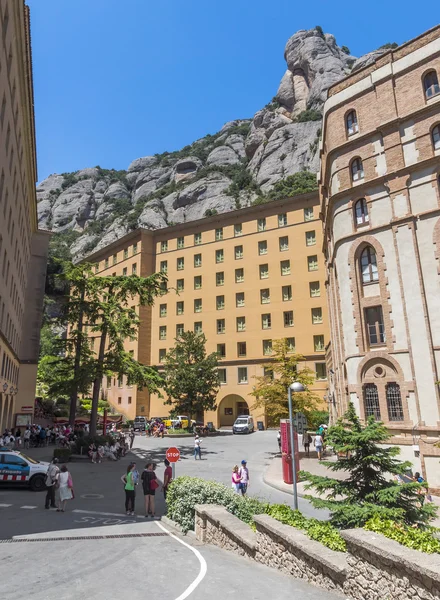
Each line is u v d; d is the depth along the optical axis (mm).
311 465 24719
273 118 128000
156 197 123438
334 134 25891
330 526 7559
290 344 51594
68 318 32938
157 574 7316
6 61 23594
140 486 20047
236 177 112812
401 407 20781
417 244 21406
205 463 26859
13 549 9312
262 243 56625
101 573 7426
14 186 31828
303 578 6879
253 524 10258
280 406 29688
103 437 29938
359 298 23234
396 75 23500
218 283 58281
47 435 37188
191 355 48906
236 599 5965
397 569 5211
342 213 24719
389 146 23141
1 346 30359
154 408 58750
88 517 13578
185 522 11375
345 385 24953
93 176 177250
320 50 132375
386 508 8281
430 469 19094
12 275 34500
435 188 21297
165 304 61375
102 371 30438
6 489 18672
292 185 94562
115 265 68875
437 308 20375
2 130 24359
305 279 52406
